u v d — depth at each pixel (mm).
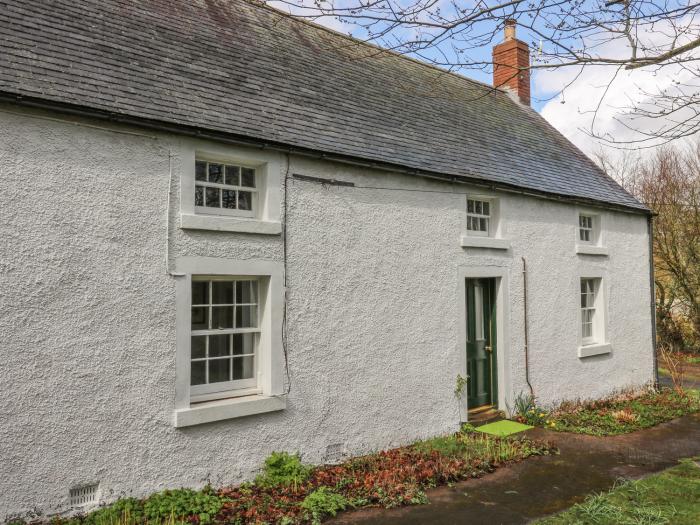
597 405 10164
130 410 5137
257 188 6391
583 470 6609
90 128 5102
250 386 6266
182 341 5512
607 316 11242
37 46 5348
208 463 5602
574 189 10430
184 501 5082
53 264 4809
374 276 7207
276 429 6137
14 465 4504
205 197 6059
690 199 18047
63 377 4789
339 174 6934
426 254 7871
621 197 11844
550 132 13125
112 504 4953
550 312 9852
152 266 5375
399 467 6445
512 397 9031
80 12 6266
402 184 7625
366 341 7055
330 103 7879
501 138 10703
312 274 6574
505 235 9094
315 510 5156
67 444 4770
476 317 8977
